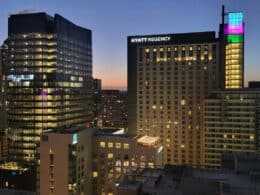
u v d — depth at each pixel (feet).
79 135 492.13
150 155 520.42
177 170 253.03
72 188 469.98
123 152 531.09
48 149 472.44
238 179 224.33
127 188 250.78
